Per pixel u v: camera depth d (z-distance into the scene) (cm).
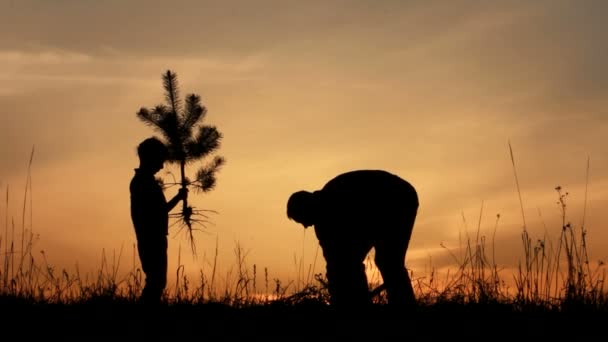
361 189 727
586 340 630
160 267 784
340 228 718
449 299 732
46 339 637
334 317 686
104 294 747
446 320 677
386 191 729
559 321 668
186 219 891
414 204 743
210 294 766
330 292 712
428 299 747
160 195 809
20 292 748
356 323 670
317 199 733
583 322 660
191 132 946
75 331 657
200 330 667
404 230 732
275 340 643
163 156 819
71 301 753
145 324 677
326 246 725
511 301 727
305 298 727
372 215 721
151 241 787
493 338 637
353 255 719
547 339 634
